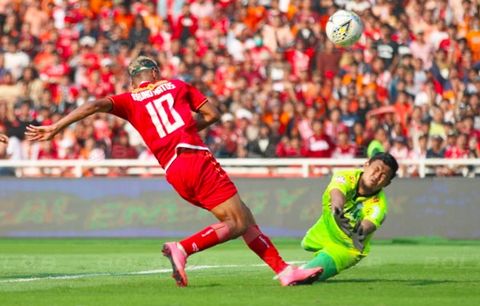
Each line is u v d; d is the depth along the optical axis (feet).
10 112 181.06
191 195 70.03
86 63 196.65
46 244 142.20
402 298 63.93
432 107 181.88
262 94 185.47
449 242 146.72
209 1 205.67
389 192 151.02
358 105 180.96
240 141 173.99
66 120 68.39
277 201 151.64
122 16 204.33
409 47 196.65
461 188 150.20
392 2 204.23
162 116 69.62
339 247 72.33
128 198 152.97
